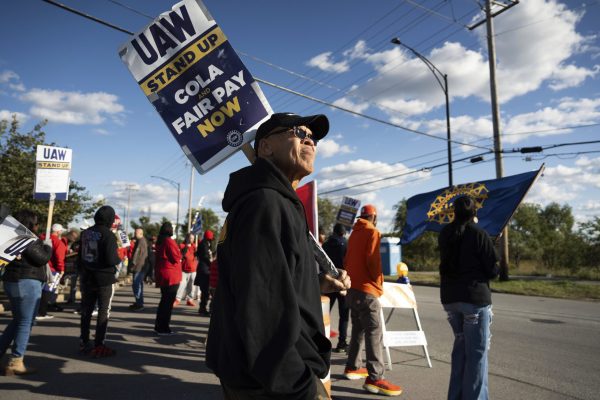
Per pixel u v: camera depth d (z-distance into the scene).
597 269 21.55
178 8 2.50
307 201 2.72
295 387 1.02
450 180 18.84
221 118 2.46
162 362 5.02
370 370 4.05
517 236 31.66
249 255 1.09
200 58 2.49
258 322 1.04
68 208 15.62
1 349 4.37
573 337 6.66
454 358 3.35
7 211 3.69
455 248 3.27
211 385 4.20
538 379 4.45
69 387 4.05
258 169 1.32
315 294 1.26
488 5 17.48
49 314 8.22
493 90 17.34
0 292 10.97
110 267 5.26
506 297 12.98
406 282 5.49
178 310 9.54
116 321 7.69
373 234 4.27
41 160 7.03
